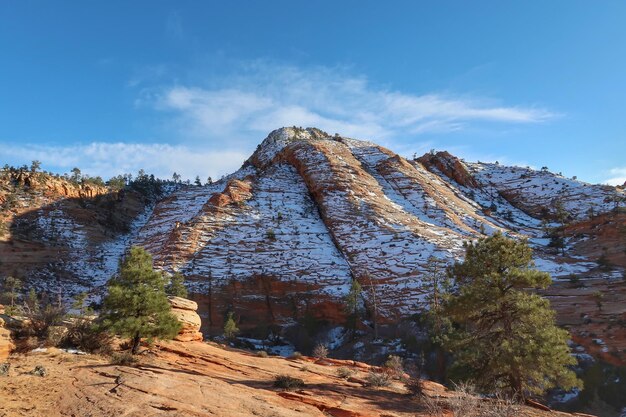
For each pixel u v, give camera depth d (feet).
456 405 32.04
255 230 288.10
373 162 440.86
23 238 269.44
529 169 479.00
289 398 39.68
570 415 46.75
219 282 225.15
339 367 68.39
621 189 387.14
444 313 63.87
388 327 183.62
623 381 115.24
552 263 221.87
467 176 454.81
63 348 49.42
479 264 61.41
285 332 193.98
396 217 297.12
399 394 47.83
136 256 58.70
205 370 51.75
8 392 30.45
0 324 48.70
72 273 257.14
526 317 57.57
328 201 331.57
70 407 28.89
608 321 143.43
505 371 54.80
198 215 304.09
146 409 29.32
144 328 54.03
